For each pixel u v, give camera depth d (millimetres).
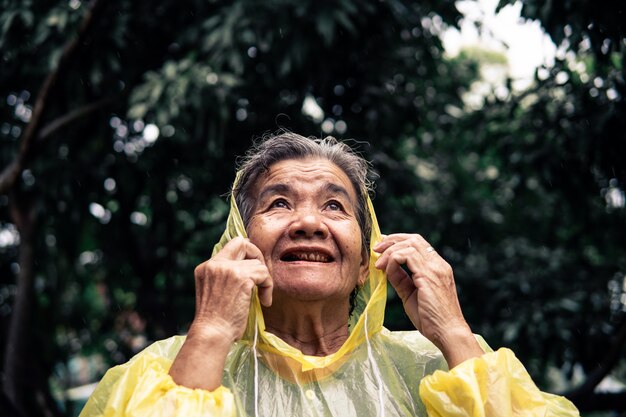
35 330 6262
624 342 4859
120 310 6500
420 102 5852
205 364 1758
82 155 5441
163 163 5445
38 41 4434
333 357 1951
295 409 1889
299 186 2012
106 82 5090
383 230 5707
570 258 5926
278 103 5105
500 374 1826
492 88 5559
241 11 4438
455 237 6230
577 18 3705
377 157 5332
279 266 1945
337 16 4297
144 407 1684
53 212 5605
